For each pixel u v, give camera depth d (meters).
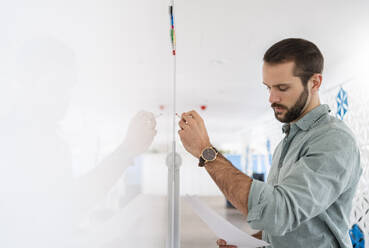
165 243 0.69
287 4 2.42
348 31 2.92
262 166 9.18
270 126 8.23
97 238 0.18
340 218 0.84
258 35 3.01
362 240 3.76
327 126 0.85
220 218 0.84
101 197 0.19
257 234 1.19
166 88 0.63
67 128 0.14
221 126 9.78
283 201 0.65
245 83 4.79
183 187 1.83
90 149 0.17
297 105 0.89
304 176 0.70
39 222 0.12
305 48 0.85
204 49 3.40
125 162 0.27
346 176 0.74
